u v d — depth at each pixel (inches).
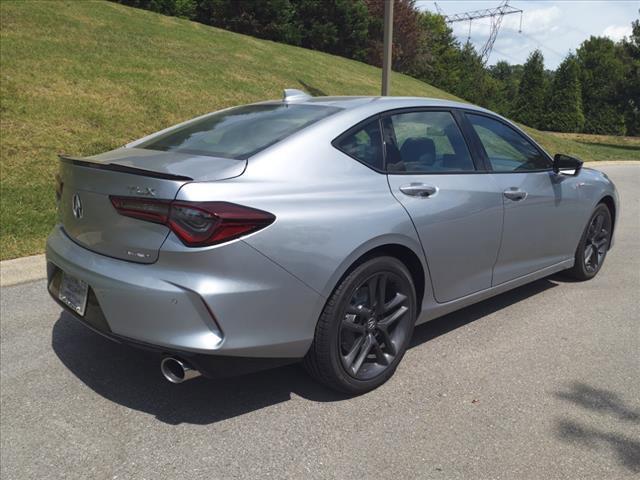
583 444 108.7
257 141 122.2
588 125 1919.3
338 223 113.9
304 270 109.2
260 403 121.8
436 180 136.7
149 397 123.6
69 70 422.0
